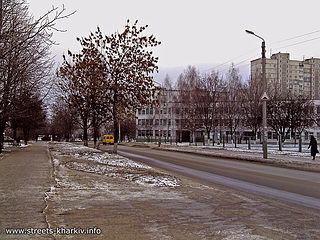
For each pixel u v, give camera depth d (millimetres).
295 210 8352
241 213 7961
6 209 7801
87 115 35250
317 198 10031
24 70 11391
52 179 12727
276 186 12477
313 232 6422
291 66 111938
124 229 6480
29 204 8328
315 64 115750
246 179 14477
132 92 25516
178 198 9711
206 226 6777
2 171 15211
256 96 46438
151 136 85062
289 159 23641
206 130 52844
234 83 52094
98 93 25953
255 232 6375
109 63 25422
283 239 5977
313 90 114375
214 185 12711
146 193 10414
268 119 45156
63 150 31578
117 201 9109
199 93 49375
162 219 7289
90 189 10891
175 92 68750
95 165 17922
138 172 14930
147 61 25688
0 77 11094
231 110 49906
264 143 24188
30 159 22031
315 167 19141
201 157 28016
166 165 20781
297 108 44156
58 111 50594
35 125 53250
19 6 11242
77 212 7777
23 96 20156
